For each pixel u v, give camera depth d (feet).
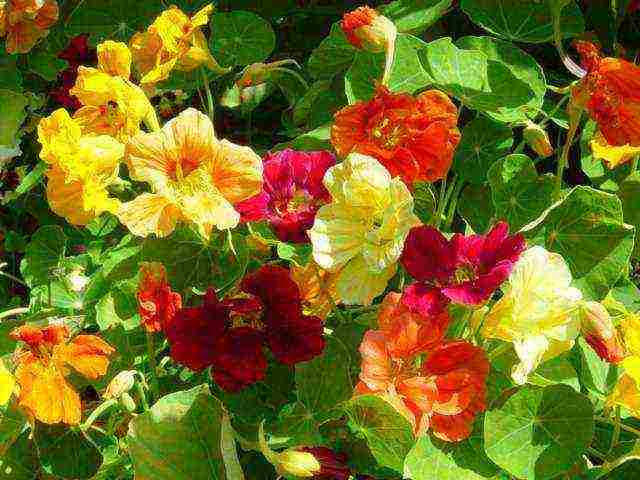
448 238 1.66
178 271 1.54
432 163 1.45
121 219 1.34
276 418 1.47
